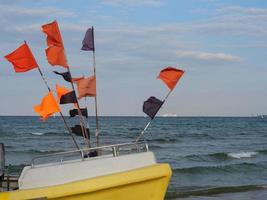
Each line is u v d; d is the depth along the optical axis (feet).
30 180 28.40
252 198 58.39
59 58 33.37
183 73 34.30
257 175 81.76
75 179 28.60
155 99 34.55
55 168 28.60
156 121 459.73
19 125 270.87
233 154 113.91
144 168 29.53
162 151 127.75
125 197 29.17
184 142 164.45
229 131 265.34
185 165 94.84
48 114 32.45
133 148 31.71
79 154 35.47
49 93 32.68
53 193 27.96
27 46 33.14
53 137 166.81
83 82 34.14
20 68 33.12
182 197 59.82
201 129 283.18
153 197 29.73
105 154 32.63
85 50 35.29
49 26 33.45
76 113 33.76
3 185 35.04
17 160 97.50
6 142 145.18
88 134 33.60
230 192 62.95
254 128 317.42
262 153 124.67
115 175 28.89
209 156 110.32
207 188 65.87
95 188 28.40
